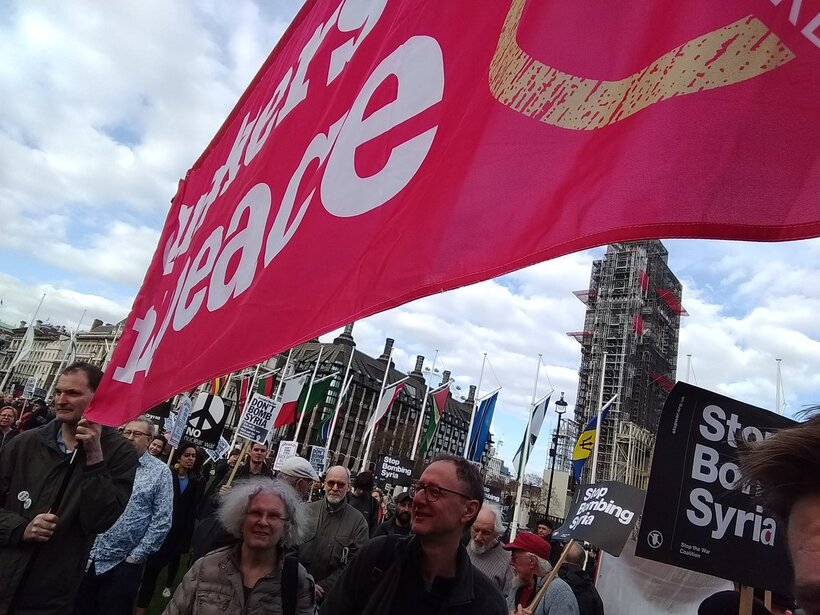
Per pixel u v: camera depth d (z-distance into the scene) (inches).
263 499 122.0
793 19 35.2
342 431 3489.2
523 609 169.0
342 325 58.7
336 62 100.9
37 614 113.9
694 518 113.1
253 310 79.4
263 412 435.2
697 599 250.1
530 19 53.9
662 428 117.4
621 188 38.1
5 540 113.2
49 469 122.3
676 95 38.4
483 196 49.4
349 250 65.6
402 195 61.7
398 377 4239.7
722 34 37.9
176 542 272.5
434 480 86.1
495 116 53.2
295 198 87.7
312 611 125.5
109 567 176.7
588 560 504.4
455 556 85.3
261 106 137.9
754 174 32.9
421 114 65.8
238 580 119.0
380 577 86.2
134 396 118.6
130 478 131.3
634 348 3319.4
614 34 45.7
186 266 127.6
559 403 1106.7
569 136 45.1
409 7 79.8
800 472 31.8
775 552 111.5
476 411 894.4
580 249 38.6
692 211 33.9
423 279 51.0
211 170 156.7
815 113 32.4
